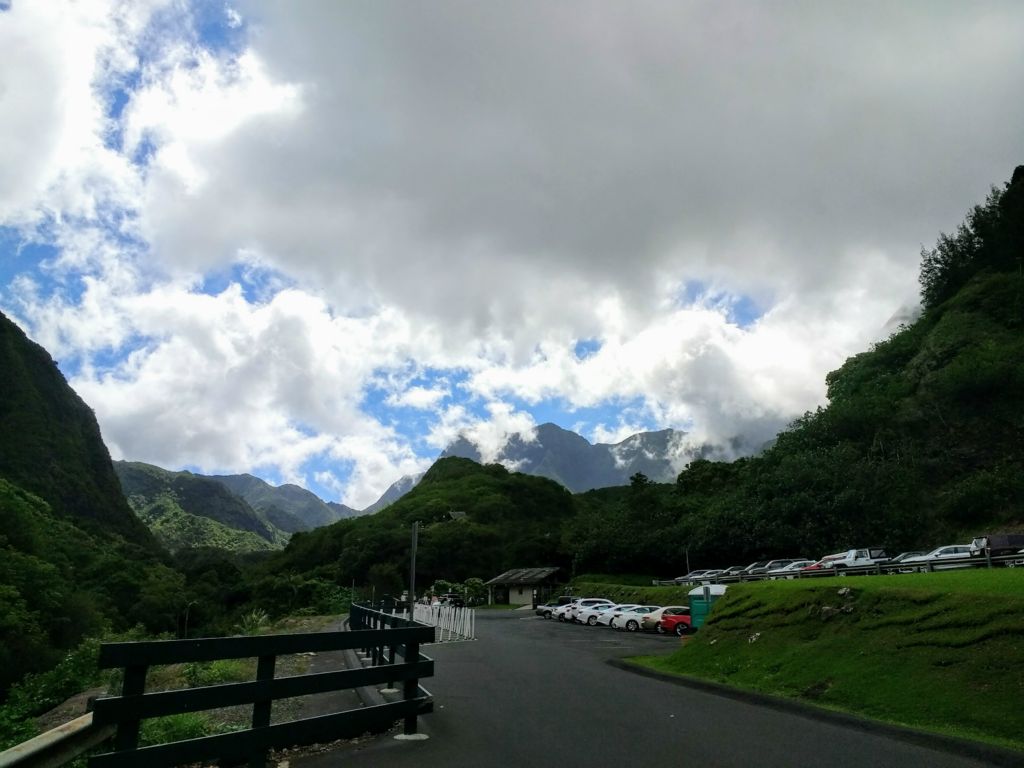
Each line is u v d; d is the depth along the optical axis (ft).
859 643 40.91
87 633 170.30
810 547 177.88
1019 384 197.57
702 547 199.00
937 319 254.88
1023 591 38.04
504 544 321.73
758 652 47.37
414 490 535.19
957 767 22.81
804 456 204.33
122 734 17.58
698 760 23.34
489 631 115.03
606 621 129.08
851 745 25.95
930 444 201.77
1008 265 257.34
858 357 286.66
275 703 35.88
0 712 52.16
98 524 457.27
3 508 197.36
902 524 174.50
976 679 32.19
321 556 384.47
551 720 30.68
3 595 140.67
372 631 25.46
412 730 27.22
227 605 301.63
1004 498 169.07
